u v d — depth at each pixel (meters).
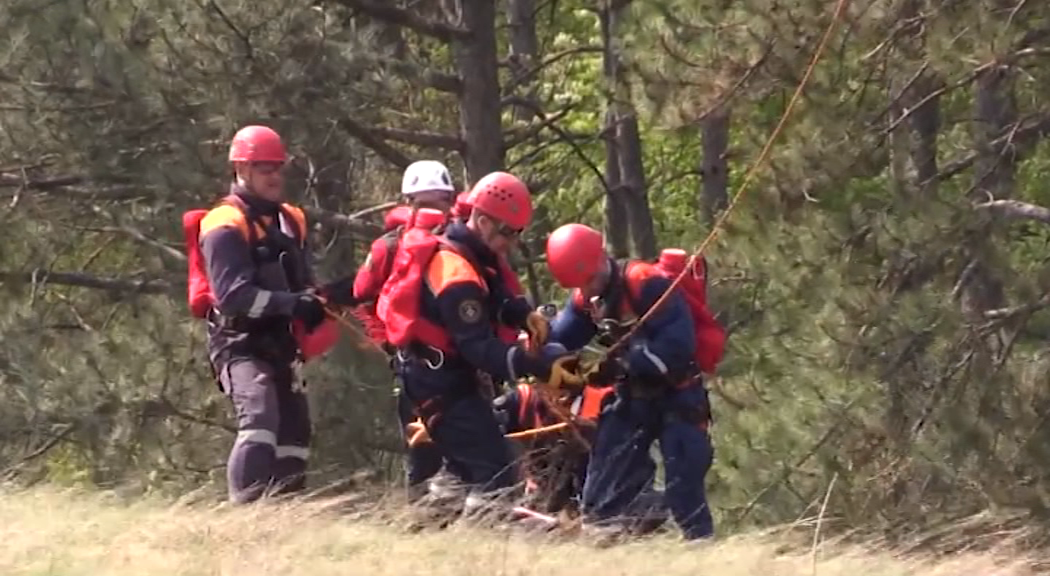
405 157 49.62
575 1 76.50
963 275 38.91
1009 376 38.62
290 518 21.45
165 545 19.95
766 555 22.11
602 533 23.77
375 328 26.56
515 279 24.95
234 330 25.73
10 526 20.86
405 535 21.50
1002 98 42.91
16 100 43.72
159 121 43.62
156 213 45.25
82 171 44.34
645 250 67.75
